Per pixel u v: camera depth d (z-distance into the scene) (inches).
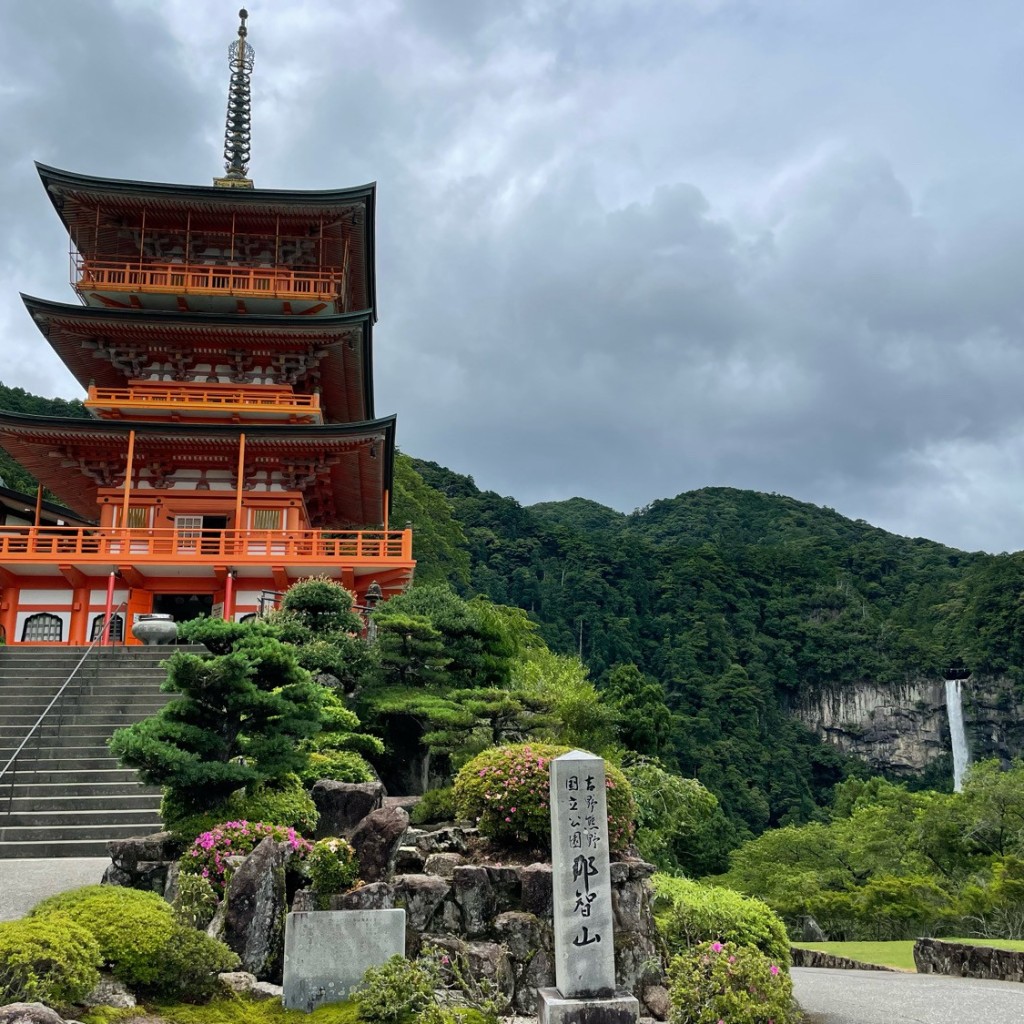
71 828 701.3
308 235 1745.8
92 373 1738.4
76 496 1820.9
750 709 6156.5
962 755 6491.1
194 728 584.1
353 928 435.2
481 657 1151.6
